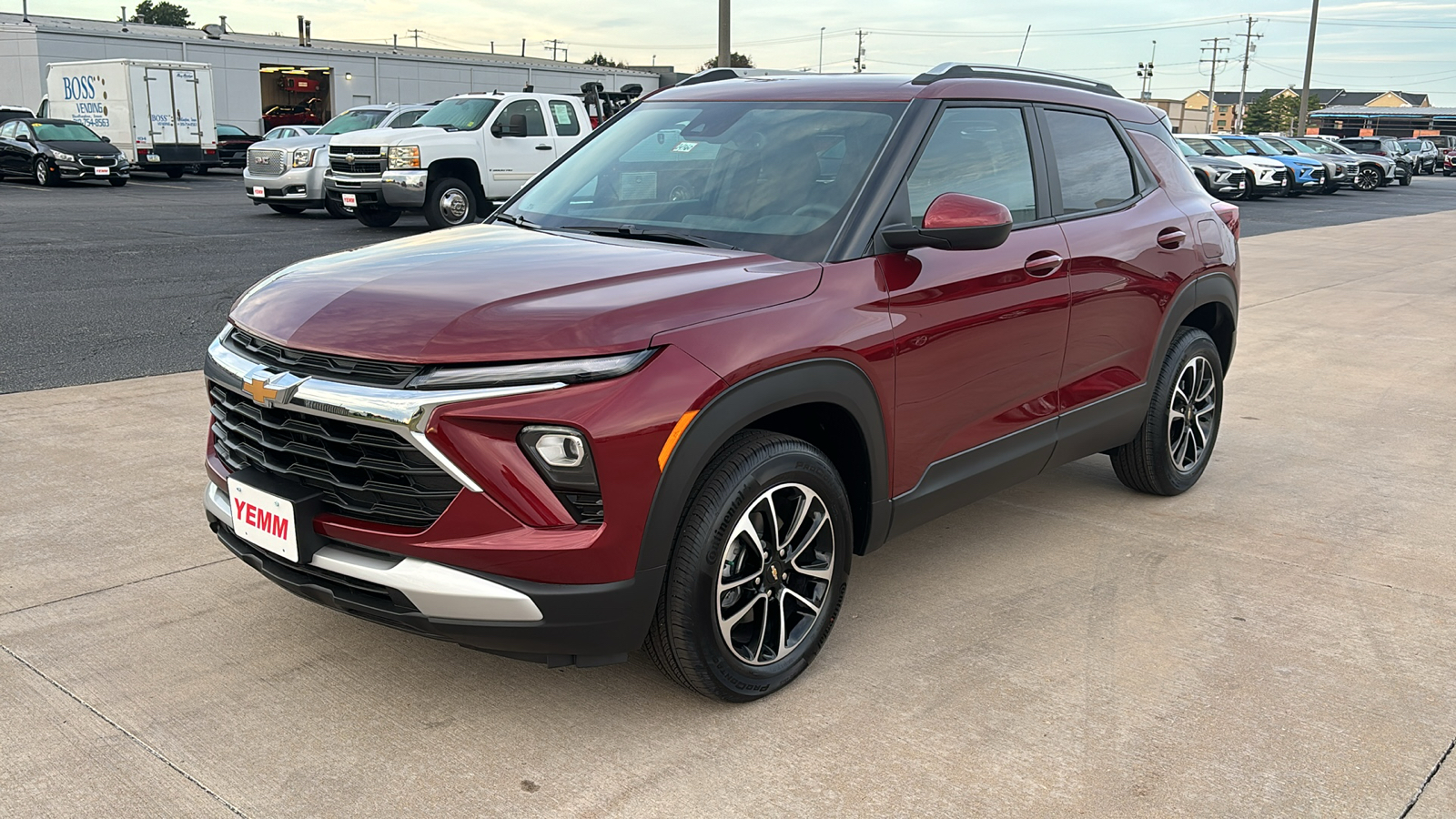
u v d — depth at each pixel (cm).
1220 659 325
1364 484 499
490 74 4422
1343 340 856
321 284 290
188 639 322
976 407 347
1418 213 2530
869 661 321
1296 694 305
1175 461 465
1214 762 271
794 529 293
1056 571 392
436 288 275
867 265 309
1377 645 337
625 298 266
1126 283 407
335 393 253
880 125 342
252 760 263
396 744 271
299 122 4012
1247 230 1933
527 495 248
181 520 410
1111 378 411
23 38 3381
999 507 463
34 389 594
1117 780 262
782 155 344
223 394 295
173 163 2742
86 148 2362
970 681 309
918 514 337
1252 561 403
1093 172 412
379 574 254
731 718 287
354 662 312
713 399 261
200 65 2773
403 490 253
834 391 291
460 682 303
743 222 326
